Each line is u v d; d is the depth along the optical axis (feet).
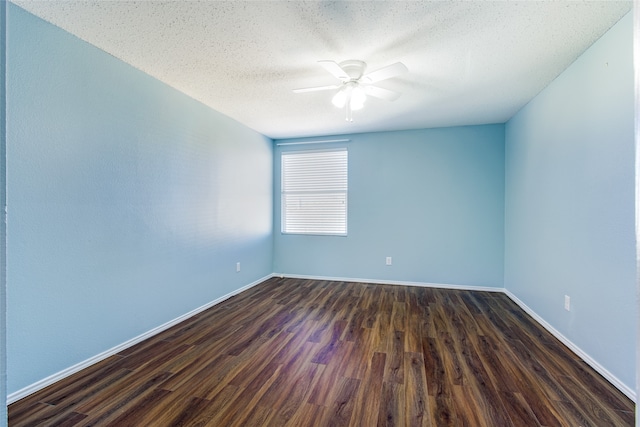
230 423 5.12
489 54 7.27
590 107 6.99
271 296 12.61
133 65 7.91
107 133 7.32
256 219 14.55
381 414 5.33
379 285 14.49
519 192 11.53
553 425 5.05
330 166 15.66
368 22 6.06
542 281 9.45
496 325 9.40
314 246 15.80
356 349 7.80
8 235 5.58
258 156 14.70
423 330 9.02
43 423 5.09
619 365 6.04
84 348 6.85
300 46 6.95
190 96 10.05
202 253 10.76
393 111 11.66
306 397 5.83
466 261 13.80
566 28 6.24
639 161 1.91
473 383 6.25
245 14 5.82
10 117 5.53
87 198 6.88
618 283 6.09
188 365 7.02
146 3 5.50
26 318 5.82
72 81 6.52
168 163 9.21
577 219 7.53
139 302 8.26
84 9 5.65
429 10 5.68
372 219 14.94
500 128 13.34
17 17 5.58
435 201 14.14
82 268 6.80
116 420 5.18
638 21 1.92
